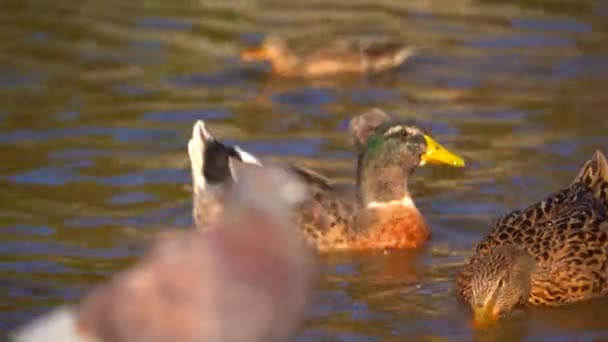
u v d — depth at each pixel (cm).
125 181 1698
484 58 2189
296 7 2473
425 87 2084
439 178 1714
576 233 1403
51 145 1814
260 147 1816
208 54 2231
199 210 1534
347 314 1337
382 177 1548
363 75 2138
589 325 1323
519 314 1342
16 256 1466
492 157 1773
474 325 1302
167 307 626
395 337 1284
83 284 1398
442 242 1548
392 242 1539
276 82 2114
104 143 1827
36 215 1585
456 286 1401
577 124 1889
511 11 2408
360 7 2480
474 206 1628
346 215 1552
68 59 2180
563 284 1362
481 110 1962
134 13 2414
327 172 1723
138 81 2092
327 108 2002
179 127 1897
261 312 636
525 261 1348
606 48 2214
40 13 2406
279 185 667
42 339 628
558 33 2292
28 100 1991
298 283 646
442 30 2338
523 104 1981
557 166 1736
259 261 641
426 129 1886
